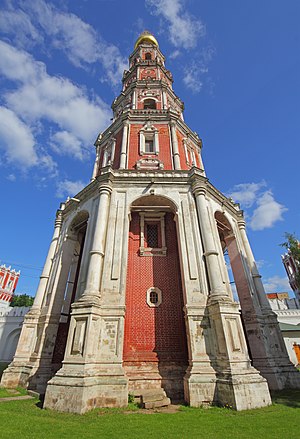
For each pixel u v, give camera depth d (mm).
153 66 30500
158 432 6746
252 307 15859
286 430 6816
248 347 15242
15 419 7828
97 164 23000
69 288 20047
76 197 18016
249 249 18641
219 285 12219
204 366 10523
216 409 9133
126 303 13828
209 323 11531
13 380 13742
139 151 19969
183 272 13156
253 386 9766
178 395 11281
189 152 22719
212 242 13688
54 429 6965
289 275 46719
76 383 9305
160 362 12328
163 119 22250
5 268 50281
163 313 13672
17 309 37969
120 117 22641
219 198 17906
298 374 14117
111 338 11117
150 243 16578
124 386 9914
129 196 15609
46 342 14586
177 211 15172
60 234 19203
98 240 13469
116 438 6312
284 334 32875
